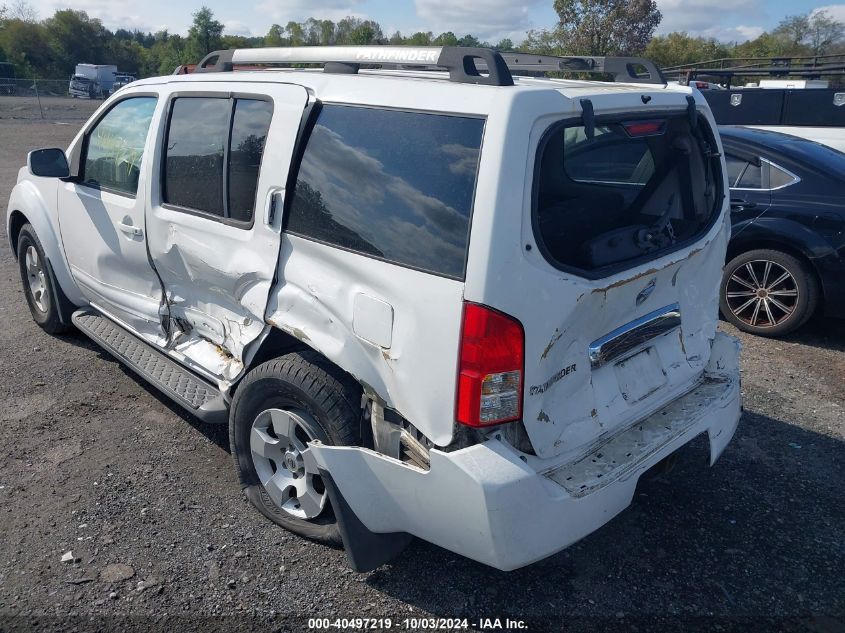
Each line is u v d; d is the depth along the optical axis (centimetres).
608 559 319
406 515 260
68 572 296
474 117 244
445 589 296
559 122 247
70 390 459
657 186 325
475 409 239
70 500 344
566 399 263
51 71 7562
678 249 298
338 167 283
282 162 303
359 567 279
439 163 250
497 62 257
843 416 461
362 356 272
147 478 365
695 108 311
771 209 588
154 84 404
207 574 298
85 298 488
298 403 297
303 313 296
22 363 497
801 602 296
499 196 233
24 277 558
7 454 383
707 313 342
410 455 265
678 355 323
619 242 273
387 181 265
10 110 3347
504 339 236
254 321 326
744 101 1004
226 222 332
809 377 525
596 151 326
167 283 389
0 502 341
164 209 372
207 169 346
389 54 292
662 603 293
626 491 265
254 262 316
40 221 495
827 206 567
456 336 239
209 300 360
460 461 238
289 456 313
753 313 615
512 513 236
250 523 332
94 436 404
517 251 235
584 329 260
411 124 262
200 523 330
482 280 233
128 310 430
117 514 335
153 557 307
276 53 345
